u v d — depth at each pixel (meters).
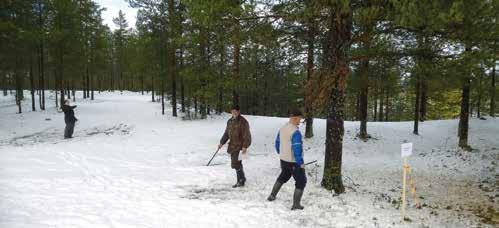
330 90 7.74
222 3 7.28
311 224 6.11
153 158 12.07
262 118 24.11
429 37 7.97
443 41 7.97
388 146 17.75
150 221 5.82
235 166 8.34
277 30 8.60
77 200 6.68
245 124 8.34
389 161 14.73
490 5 6.52
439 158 15.29
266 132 19.22
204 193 7.75
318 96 7.75
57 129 22.23
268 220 6.17
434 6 6.02
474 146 17.62
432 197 9.15
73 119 18.31
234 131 8.32
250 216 6.32
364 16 6.51
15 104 33.06
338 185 8.16
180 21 21.70
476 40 7.37
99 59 40.91
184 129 20.22
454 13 5.95
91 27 38.69
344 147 17.16
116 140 16.47
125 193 7.39
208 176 9.41
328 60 7.81
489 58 7.60
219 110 25.98
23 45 23.97
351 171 12.14
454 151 16.48
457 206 8.30
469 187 10.52
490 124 22.28
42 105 29.56
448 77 9.05
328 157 8.23
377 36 8.34
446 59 8.55
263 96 39.56
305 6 7.29
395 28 7.59
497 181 11.34
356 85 14.95
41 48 28.52
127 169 9.84
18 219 5.48
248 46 9.23
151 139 16.97
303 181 6.76
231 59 18.84
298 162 6.69
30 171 8.74
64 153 11.45
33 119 25.20
